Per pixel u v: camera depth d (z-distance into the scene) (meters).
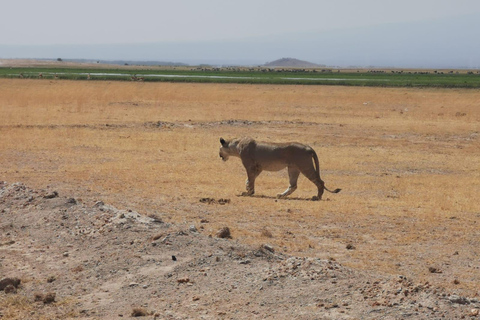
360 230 42.06
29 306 26.58
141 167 66.12
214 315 24.77
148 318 24.86
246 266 30.05
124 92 174.00
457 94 193.75
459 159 80.38
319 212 47.09
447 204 51.59
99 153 75.50
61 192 50.38
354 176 66.44
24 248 35.03
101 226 37.31
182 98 159.25
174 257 31.25
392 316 23.41
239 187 58.00
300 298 25.73
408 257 36.03
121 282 29.11
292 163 53.66
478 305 24.88
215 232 38.56
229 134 97.94
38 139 85.06
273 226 42.25
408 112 138.88
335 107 147.62
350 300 25.20
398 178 65.75
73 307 26.52
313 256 35.06
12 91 165.12
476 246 38.69
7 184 49.59
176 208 46.31
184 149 80.94
